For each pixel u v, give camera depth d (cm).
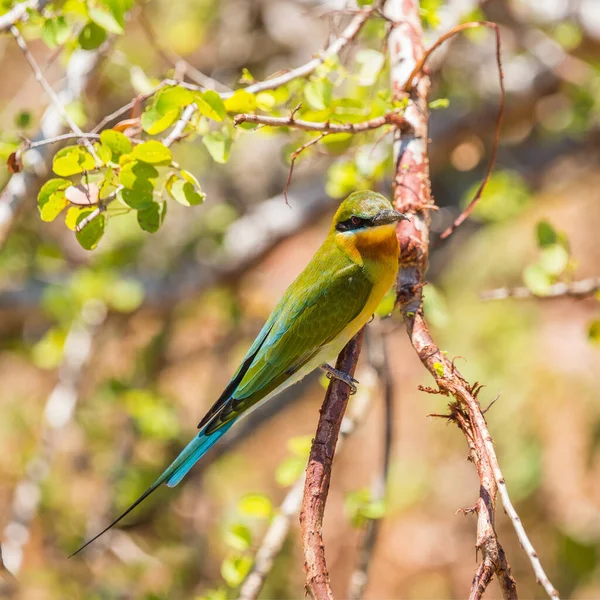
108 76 1144
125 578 1121
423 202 682
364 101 846
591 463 1408
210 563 1269
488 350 1441
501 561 456
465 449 1568
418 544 1558
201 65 1412
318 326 744
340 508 1577
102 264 1182
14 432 1404
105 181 623
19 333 1309
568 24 1148
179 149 1245
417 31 745
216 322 1488
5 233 751
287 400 1484
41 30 752
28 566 1160
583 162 1449
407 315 625
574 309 1478
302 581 1309
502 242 1441
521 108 1302
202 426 737
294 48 1378
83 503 1248
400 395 1636
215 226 1310
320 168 1357
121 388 1131
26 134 825
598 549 1392
